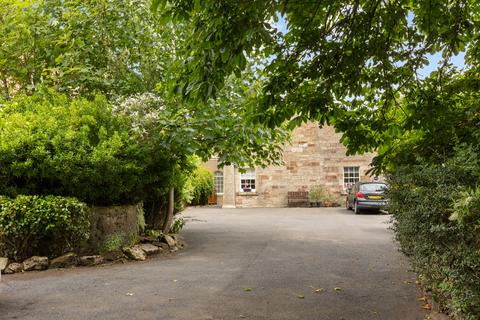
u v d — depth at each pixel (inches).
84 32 452.1
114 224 364.2
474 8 258.1
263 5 162.6
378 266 312.0
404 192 221.8
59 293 237.9
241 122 374.3
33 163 331.3
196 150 391.2
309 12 210.7
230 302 217.6
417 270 232.4
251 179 1123.3
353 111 293.0
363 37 228.8
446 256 162.9
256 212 901.8
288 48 229.8
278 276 279.4
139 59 454.3
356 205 807.1
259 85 389.4
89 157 341.7
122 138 369.7
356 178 1079.0
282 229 564.1
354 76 246.2
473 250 143.3
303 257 351.6
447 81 281.1
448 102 275.6
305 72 236.8
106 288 249.3
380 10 233.6
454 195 160.7
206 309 205.5
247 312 200.7
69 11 460.8
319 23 225.9
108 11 453.1
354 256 354.9
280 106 250.1
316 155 1093.8
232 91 385.4
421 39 253.4
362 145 302.7
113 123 382.6
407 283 258.5
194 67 195.8
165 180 419.2
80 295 233.1
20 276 286.4
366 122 292.4
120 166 352.2
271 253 373.4
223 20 172.6
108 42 450.0
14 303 217.8
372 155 1067.3
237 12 171.6
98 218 353.4
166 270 304.8
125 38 451.5
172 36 435.5
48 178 346.9
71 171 336.2
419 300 220.4
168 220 454.6
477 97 273.7
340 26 222.5
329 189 1085.8
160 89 407.8
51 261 315.3
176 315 196.1
